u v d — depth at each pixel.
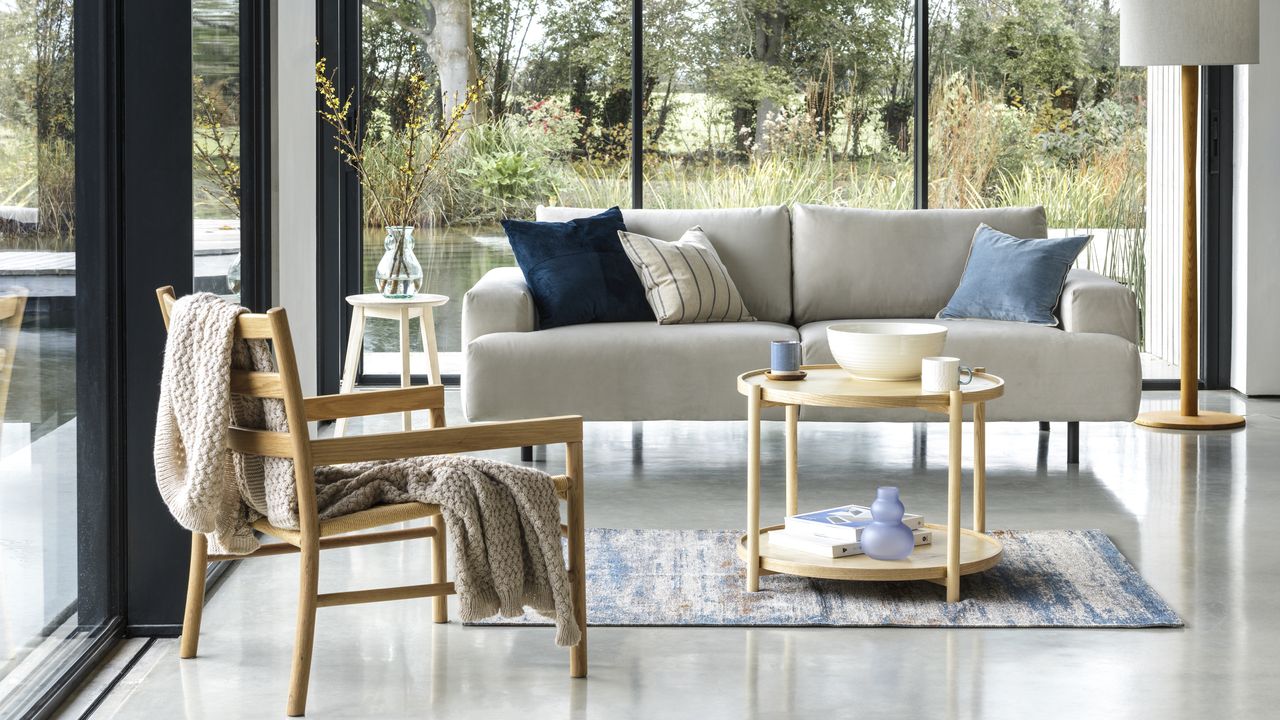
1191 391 5.31
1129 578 3.22
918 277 5.00
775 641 2.82
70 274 2.60
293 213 4.48
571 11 6.06
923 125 6.04
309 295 4.86
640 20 6.02
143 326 2.87
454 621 2.96
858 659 2.70
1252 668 2.64
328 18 5.91
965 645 2.78
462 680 2.60
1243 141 5.88
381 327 6.15
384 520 2.43
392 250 4.72
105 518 2.82
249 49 3.70
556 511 2.51
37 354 2.44
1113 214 6.07
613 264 4.80
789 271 5.08
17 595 2.37
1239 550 3.51
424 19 6.03
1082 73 6.02
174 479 2.53
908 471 4.54
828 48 6.05
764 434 5.27
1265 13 5.80
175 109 2.85
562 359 4.43
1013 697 2.49
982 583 3.20
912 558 3.16
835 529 3.21
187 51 2.85
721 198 6.12
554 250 4.75
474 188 6.12
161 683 2.59
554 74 6.09
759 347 4.43
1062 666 2.65
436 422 2.79
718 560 3.42
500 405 4.45
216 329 2.43
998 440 5.07
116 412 2.86
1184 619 2.95
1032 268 4.72
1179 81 6.01
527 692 2.53
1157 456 4.72
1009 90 6.04
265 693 2.53
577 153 6.13
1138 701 2.47
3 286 2.28
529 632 2.89
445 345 6.19
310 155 4.94
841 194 6.11
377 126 6.05
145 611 2.90
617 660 2.71
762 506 4.04
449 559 3.17
